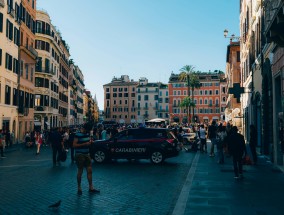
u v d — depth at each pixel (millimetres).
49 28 58688
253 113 24031
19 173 13734
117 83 143875
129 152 17156
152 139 17125
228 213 7004
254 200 8250
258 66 21062
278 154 14961
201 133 23578
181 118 123250
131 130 17609
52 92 61812
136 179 11922
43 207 7770
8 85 36562
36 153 24922
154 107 136000
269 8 12031
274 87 15406
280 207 7516
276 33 10867
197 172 13297
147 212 7297
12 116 38156
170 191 9711
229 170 13836
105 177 12414
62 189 10047
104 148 17453
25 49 41719
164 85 137375
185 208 7434
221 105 118500
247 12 28203
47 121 58406
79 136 9562
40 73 56156
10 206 7871
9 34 36875
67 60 84188
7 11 35875
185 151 25062
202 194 8984
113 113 142750
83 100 133875
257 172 13188
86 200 8508
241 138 11766
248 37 27234
